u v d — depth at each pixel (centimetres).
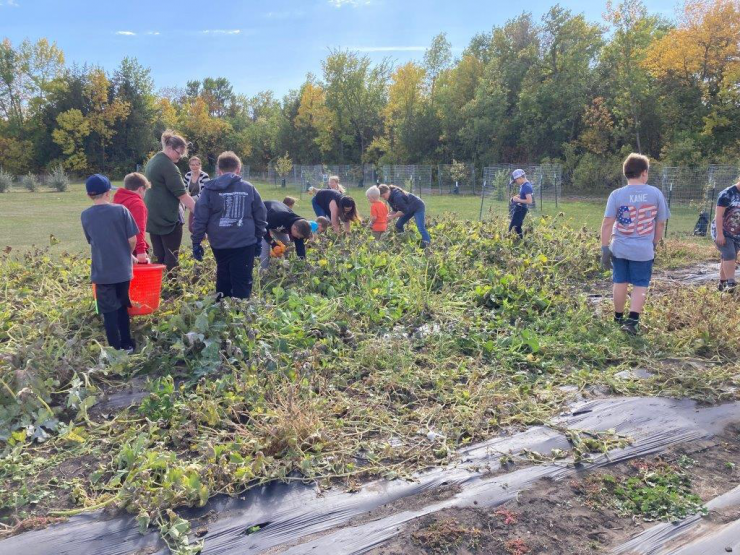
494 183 3030
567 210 2472
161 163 647
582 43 4397
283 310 581
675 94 3547
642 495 330
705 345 547
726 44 3347
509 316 630
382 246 862
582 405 432
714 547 288
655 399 439
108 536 294
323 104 6009
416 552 284
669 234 1452
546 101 4378
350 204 870
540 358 520
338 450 366
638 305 580
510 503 321
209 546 288
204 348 492
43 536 292
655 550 287
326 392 443
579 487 336
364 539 291
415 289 655
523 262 775
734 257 740
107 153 5856
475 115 4712
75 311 572
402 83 5228
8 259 786
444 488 333
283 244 741
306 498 323
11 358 446
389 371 481
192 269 673
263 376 459
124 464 354
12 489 335
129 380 473
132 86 5859
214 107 8962
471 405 426
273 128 6794
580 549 288
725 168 2555
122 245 504
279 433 363
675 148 3309
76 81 5631
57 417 416
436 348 535
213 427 394
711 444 387
